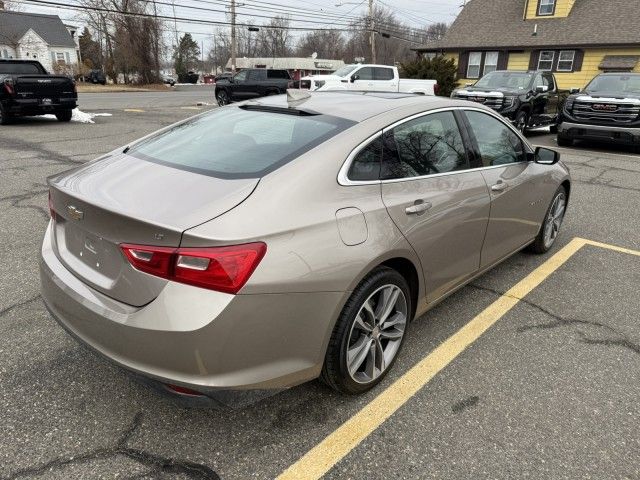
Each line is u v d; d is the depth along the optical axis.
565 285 4.09
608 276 4.28
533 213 4.12
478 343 3.22
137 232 2.05
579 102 11.41
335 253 2.26
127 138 11.31
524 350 3.15
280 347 2.16
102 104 22.17
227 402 2.11
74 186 2.45
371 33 40.25
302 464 2.25
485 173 3.39
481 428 2.48
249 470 2.21
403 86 19.44
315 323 2.23
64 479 2.13
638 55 24.58
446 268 3.07
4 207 5.71
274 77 21.86
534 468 2.25
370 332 2.61
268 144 2.59
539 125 14.31
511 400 2.69
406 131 2.87
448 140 3.17
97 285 2.26
